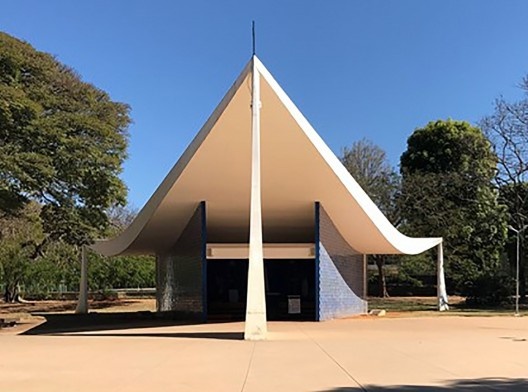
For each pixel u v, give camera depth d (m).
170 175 19.53
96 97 27.11
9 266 36.97
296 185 19.94
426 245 27.22
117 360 9.96
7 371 8.78
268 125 16.36
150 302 39.78
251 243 13.77
